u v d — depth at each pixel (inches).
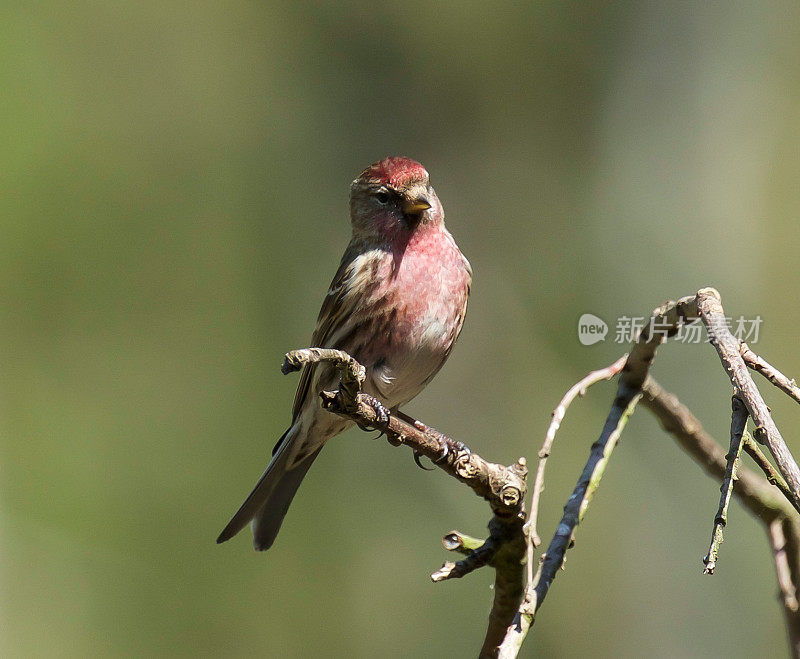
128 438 538.3
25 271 568.4
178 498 522.3
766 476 129.0
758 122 528.4
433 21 565.6
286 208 575.8
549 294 536.4
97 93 596.7
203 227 581.9
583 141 556.7
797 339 473.7
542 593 136.6
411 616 469.1
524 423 501.7
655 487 461.1
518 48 561.9
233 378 555.8
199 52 595.5
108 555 499.2
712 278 518.3
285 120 581.9
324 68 577.9
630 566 455.2
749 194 520.4
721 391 431.8
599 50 557.6
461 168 559.5
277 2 587.5
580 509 145.4
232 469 531.5
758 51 533.3
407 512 486.0
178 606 485.1
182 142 592.1
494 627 163.9
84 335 564.7
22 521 505.7
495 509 159.8
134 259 577.0
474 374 514.0
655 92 547.2
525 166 557.3
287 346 557.6
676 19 546.3
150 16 612.1
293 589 480.1
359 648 469.4
